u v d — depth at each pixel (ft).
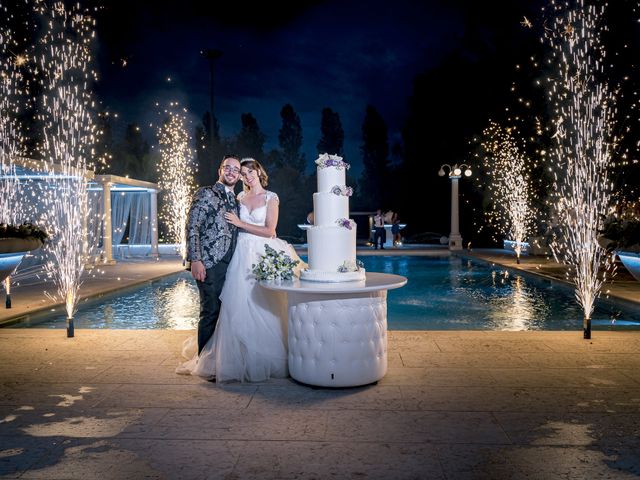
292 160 152.25
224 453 10.25
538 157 65.51
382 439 10.85
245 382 14.78
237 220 15.25
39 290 35.12
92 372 15.70
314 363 14.02
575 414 12.14
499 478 9.21
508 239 75.31
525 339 19.40
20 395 13.69
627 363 16.26
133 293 36.94
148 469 9.61
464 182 90.27
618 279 37.58
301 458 10.02
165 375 15.42
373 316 14.17
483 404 12.83
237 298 14.87
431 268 52.16
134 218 79.46
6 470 9.59
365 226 108.17
